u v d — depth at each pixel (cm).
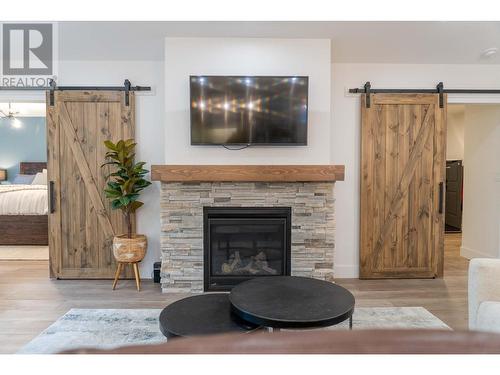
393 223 380
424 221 381
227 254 336
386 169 378
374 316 273
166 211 326
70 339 233
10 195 527
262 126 316
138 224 375
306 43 331
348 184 383
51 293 326
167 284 329
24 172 758
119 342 229
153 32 322
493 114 423
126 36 329
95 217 371
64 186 370
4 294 323
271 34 325
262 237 336
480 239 445
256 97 315
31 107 712
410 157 378
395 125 377
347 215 384
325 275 328
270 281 221
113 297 317
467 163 469
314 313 171
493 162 425
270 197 327
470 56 369
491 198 427
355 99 379
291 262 328
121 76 370
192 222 327
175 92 329
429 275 380
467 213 468
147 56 364
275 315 168
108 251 373
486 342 51
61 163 368
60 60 367
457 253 491
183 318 177
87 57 363
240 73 330
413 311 284
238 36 328
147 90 370
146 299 312
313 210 327
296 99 316
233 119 316
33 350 218
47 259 443
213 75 328
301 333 52
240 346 50
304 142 318
